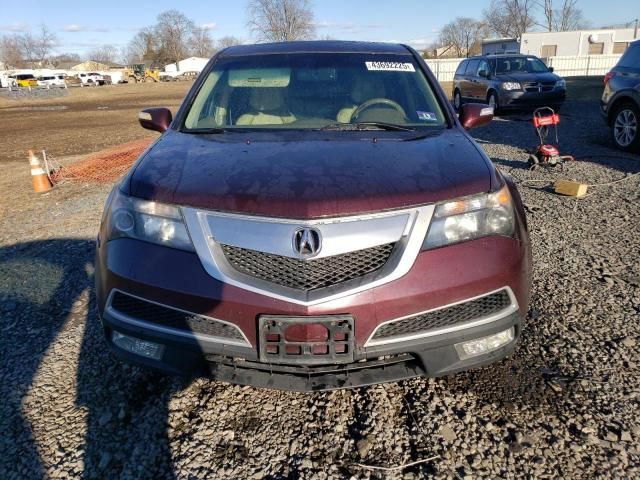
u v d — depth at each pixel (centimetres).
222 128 305
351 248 196
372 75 340
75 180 769
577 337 293
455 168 230
